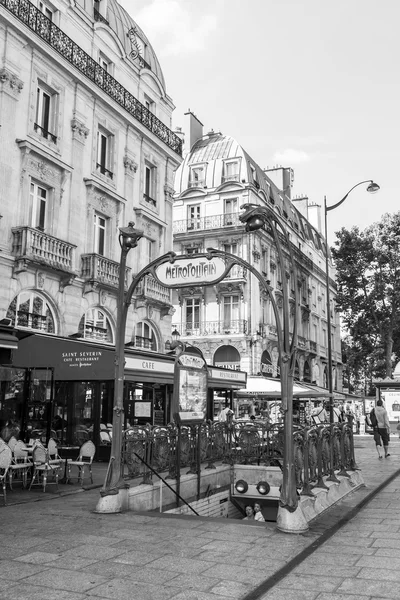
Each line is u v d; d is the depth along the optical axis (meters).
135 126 23.03
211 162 39.69
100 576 5.29
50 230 18.48
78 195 19.69
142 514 8.14
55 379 13.41
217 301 37.06
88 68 20.22
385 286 45.09
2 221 16.47
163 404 19.83
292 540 6.71
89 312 20.11
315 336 51.72
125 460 8.75
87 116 20.45
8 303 16.47
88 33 21.14
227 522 7.64
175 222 39.28
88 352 12.74
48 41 18.20
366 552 6.23
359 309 46.00
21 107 17.41
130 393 18.22
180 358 9.77
